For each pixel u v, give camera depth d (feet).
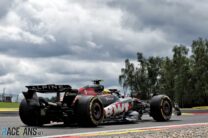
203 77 196.65
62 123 38.86
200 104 198.18
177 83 203.00
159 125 35.14
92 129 30.66
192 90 200.54
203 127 31.71
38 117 34.19
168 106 41.19
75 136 24.75
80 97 33.12
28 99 33.53
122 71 256.52
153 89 248.52
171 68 213.66
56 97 33.63
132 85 255.09
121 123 37.78
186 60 207.62
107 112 35.14
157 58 254.47
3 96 114.62
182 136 24.62
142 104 40.50
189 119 44.27
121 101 37.42
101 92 36.63
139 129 30.48
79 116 32.55
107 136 24.73
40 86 33.04
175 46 211.41
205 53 200.13
